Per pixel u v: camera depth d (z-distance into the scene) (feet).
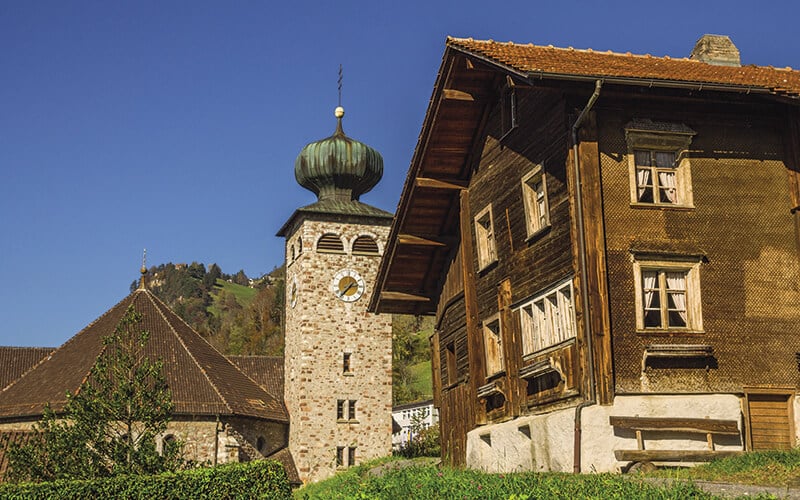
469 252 100.99
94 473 97.96
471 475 69.87
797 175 81.97
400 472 79.25
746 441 77.20
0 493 92.22
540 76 73.51
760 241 81.25
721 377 77.71
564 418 76.59
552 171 83.10
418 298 118.11
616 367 75.82
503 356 91.91
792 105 80.02
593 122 79.00
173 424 170.40
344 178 215.10
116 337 107.76
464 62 91.56
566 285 79.97
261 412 188.55
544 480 62.59
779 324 80.07
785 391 78.74
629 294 77.41
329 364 199.11
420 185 101.76
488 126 97.30
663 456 73.15
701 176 81.20
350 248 206.08
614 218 78.48
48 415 101.65
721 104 82.38
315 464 192.54
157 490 99.66
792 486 58.44
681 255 78.64
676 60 92.89
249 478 109.70
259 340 447.83
